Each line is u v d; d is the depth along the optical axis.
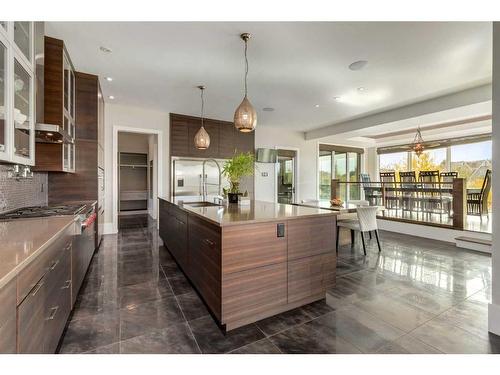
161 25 2.62
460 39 2.83
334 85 4.20
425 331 1.97
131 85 4.28
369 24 2.57
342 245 4.62
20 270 1.03
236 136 6.93
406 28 2.63
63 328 1.81
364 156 9.59
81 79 3.89
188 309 2.31
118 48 3.08
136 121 5.61
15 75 2.00
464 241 4.39
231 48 3.06
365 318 2.16
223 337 1.89
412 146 7.11
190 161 6.23
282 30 2.69
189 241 2.73
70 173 3.90
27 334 1.14
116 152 5.38
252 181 7.22
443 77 3.85
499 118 1.94
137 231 5.61
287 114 6.06
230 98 4.91
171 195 5.98
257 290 2.05
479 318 2.16
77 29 2.70
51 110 2.93
